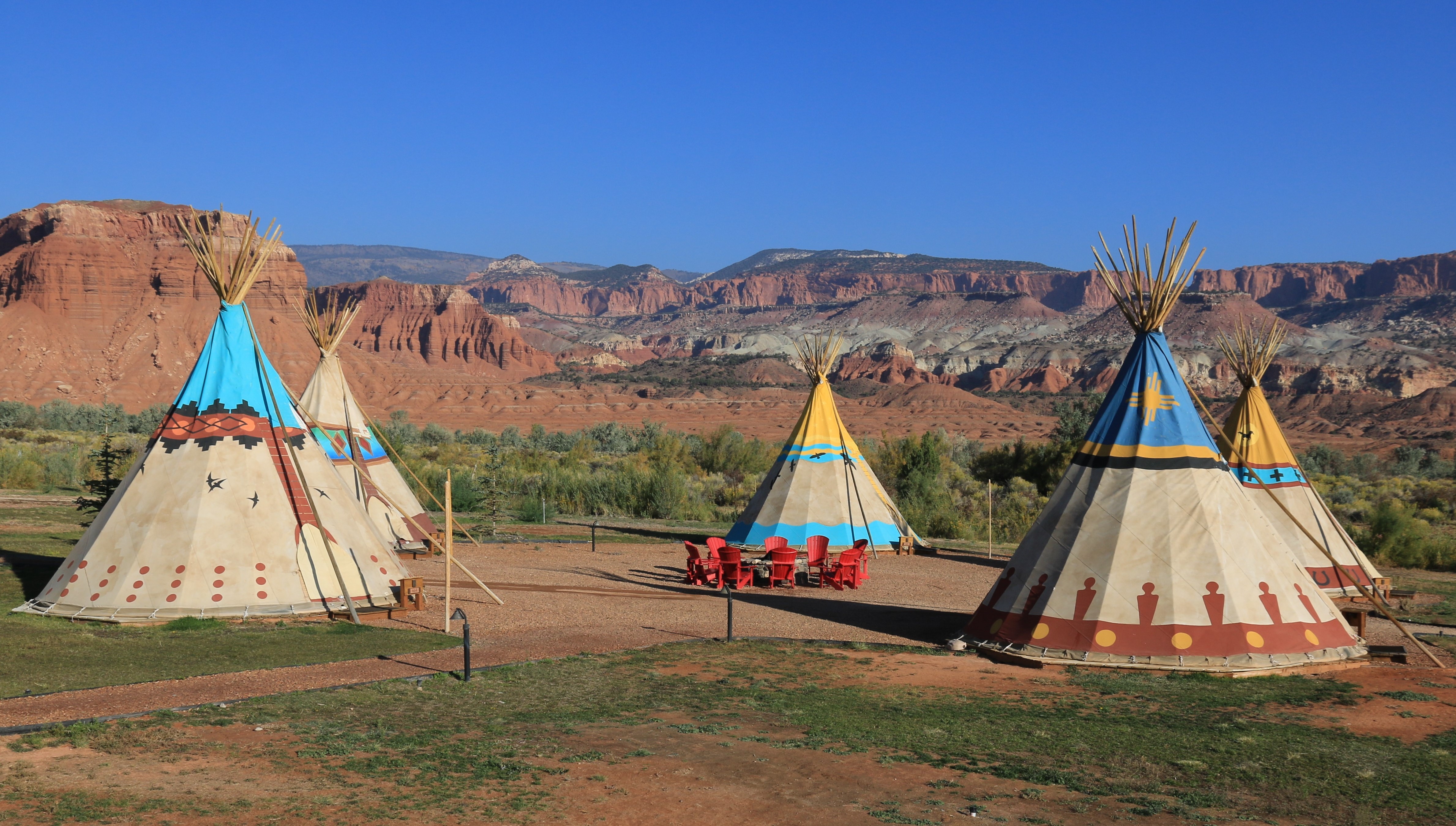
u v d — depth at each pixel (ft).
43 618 50.90
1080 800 27.02
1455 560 86.43
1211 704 37.88
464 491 120.57
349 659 43.62
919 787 27.89
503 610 57.52
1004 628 47.83
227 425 57.41
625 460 199.41
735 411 594.65
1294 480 70.03
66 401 476.13
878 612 59.26
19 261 575.79
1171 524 47.14
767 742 32.27
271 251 61.46
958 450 271.28
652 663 44.19
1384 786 28.27
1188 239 51.65
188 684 38.14
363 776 27.96
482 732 32.71
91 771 27.71
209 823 24.14
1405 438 406.41
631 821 25.08
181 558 52.95
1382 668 44.86
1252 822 25.48
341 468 82.07
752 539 84.89
